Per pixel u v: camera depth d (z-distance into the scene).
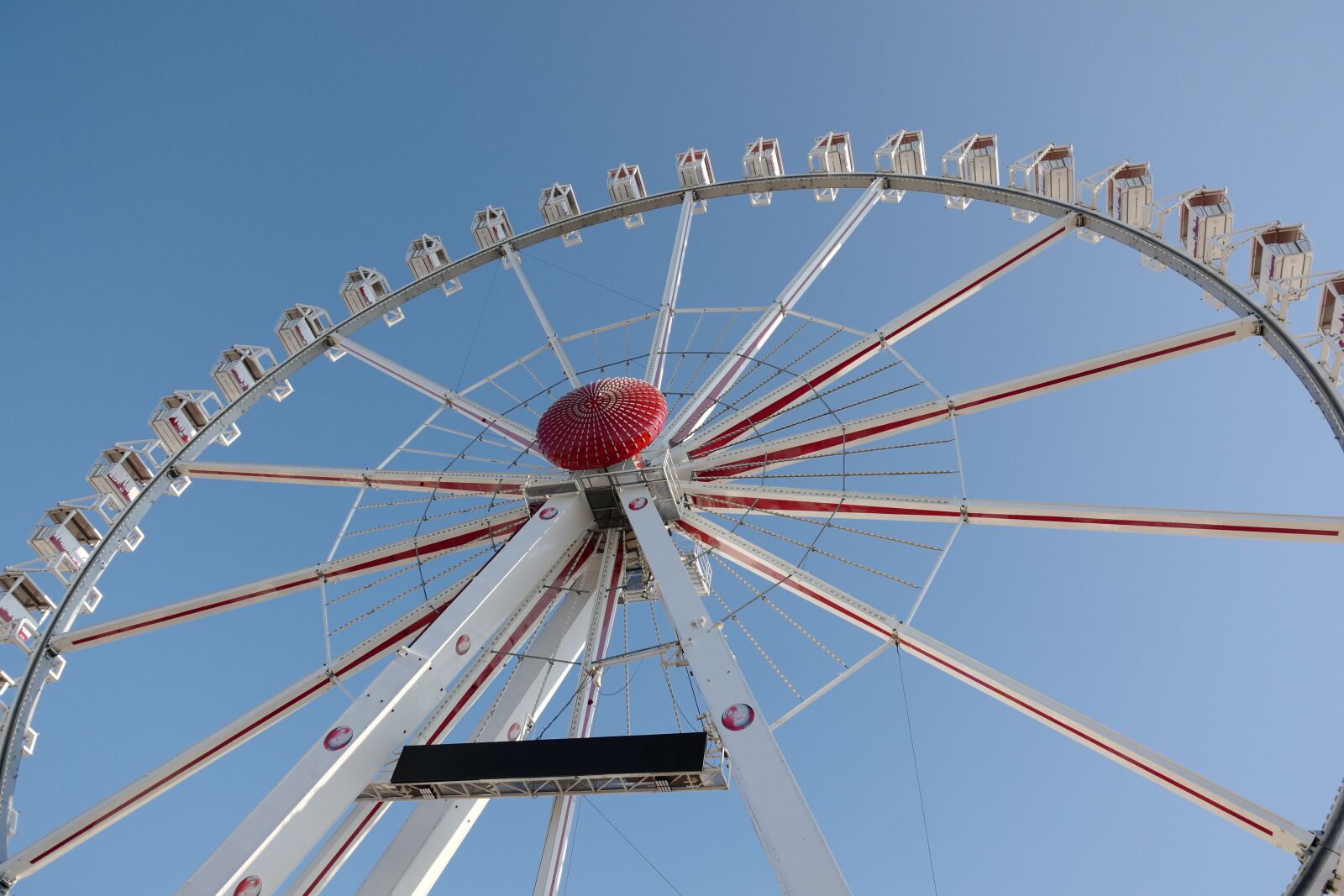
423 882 17.14
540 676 20.08
